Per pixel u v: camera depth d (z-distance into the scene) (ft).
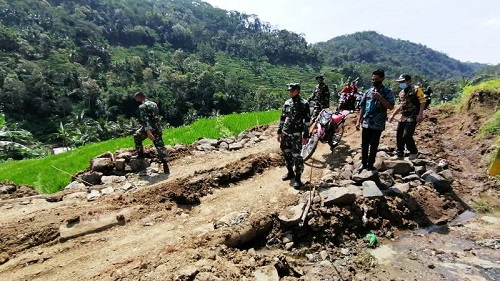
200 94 363.97
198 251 18.21
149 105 28.89
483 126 35.68
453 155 33.32
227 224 21.56
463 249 20.44
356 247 20.90
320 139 31.96
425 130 39.27
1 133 126.52
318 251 20.52
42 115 289.74
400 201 23.93
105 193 26.20
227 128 46.85
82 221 21.83
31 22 467.52
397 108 30.68
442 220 23.52
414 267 18.81
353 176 26.09
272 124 46.37
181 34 650.43
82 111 282.36
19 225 21.39
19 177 36.52
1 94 278.87
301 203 23.15
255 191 26.03
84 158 39.37
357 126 26.76
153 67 441.27
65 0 590.14
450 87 338.13
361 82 605.73
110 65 412.16
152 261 17.67
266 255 19.43
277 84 529.45
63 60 382.42
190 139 41.37
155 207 23.88
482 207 25.13
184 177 27.86
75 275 17.42
